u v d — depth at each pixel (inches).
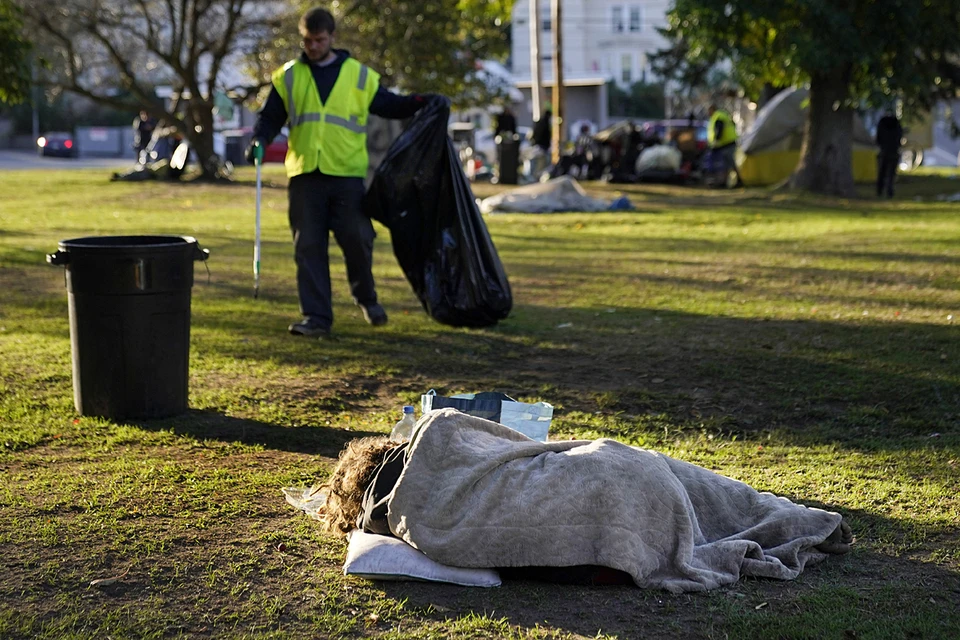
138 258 251.0
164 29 1316.4
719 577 160.6
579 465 164.6
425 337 361.7
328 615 152.1
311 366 315.9
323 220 358.6
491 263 365.1
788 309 410.0
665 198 1027.3
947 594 157.0
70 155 2026.3
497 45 1395.2
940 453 229.3
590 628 147.6
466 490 165.5
